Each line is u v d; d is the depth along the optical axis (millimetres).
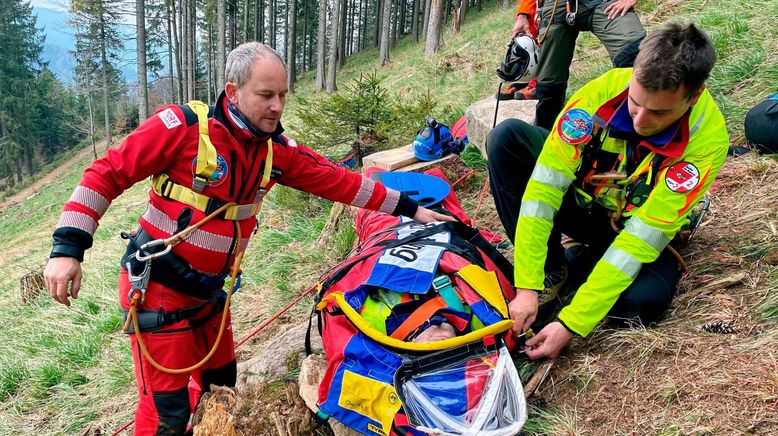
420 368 2260
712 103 2238
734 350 2188
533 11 4242
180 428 2541
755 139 3457
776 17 5035
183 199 2309
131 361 4660
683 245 2871
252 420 2531
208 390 2889
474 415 2137
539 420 2270
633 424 2098
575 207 2715
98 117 54250
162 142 2217
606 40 3656
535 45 4094
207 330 2721
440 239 2881
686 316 2465
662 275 2447
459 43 19469
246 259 5551
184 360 2506
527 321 2426
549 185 2424
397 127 6367
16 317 7312
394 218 3422
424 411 2160
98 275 7262
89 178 2205
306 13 47812
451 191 3670
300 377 2574
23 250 18000
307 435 2521
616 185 2430
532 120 4973
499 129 2736
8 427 4434
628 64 3555
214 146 2264
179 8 43594
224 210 2365
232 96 2258
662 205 2215
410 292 2527
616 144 2373
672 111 2018
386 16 29812
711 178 2201
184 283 2416
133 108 51344
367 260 2826
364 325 2375
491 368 2271
